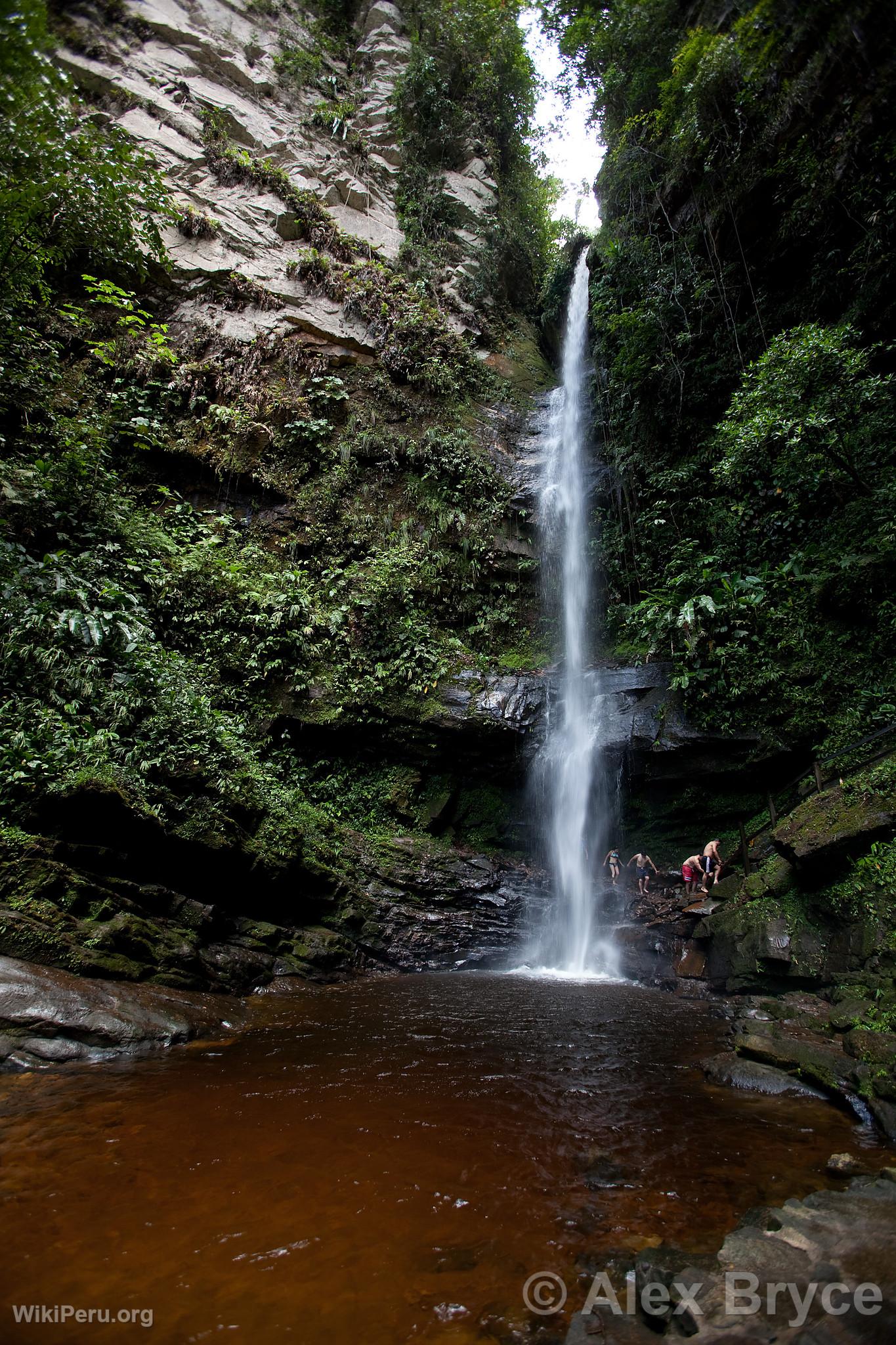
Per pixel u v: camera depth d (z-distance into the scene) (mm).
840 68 8070
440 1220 2701
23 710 7121
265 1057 4824
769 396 8617
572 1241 2568
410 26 21781
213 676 10680
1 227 8273
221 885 7758
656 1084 4395
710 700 10516
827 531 10367
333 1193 2887
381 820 11219
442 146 21266
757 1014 5906
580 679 12406
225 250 15398
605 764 11422
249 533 13047
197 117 16734
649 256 14125
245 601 11469
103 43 16344
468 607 13742
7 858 5793
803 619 10008
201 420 13203
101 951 5738
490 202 21406
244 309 14992
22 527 9641
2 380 10789
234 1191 2895
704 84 11508
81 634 8086
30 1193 2828
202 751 8125
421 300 17828
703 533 12750
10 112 7160
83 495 10383
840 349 8289
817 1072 4312
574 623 14328
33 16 6426
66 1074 4285
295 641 11422
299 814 9648
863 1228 2469
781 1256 2318
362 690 11484
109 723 7750
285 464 13742
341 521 13609
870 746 8188
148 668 8562
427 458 14852
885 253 9766
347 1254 2469
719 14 11398
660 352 13805
